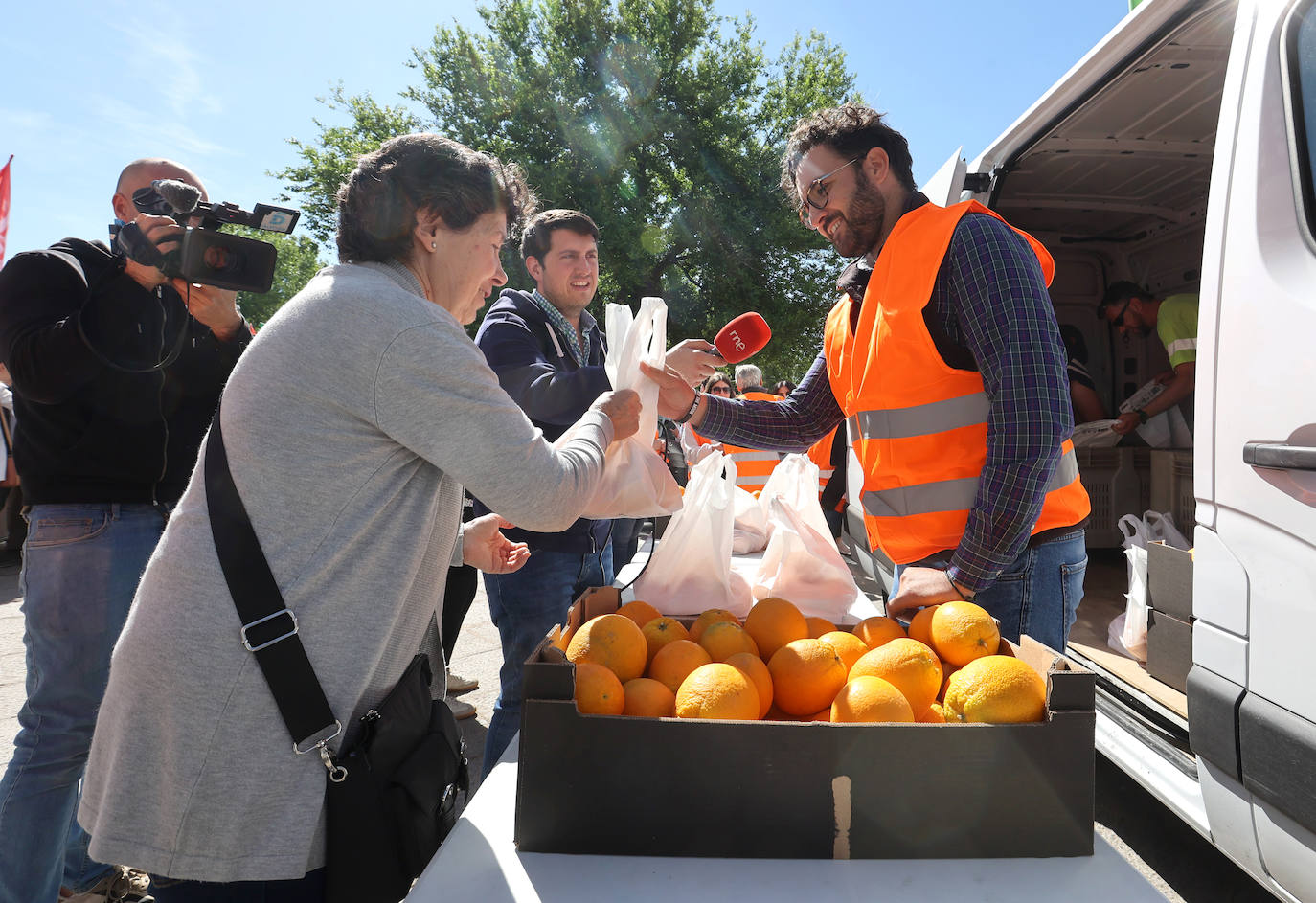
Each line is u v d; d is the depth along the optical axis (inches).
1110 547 172.4
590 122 764.0
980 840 35.4
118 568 75.5
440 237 46.0
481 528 62.0
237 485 40.2
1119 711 86.7
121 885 82.4
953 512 65.2
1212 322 61.9
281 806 39.3
